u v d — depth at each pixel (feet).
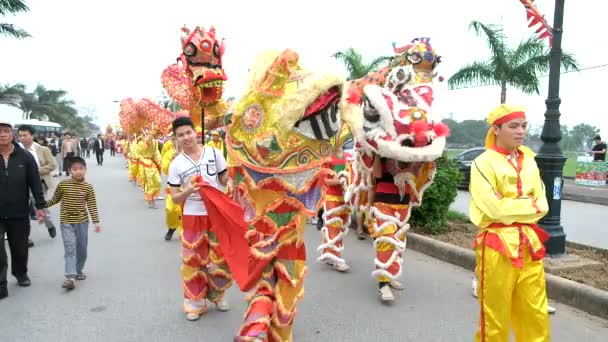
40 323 15.70
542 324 11.04
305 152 12.27
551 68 21.61
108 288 19.17
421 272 21.43
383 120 16.24
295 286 12.25
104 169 91.25
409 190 17.85
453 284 19.80
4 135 18.42
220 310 16.75
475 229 27.66
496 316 11.16
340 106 12.95
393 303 17.63
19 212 18.90
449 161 27.17
